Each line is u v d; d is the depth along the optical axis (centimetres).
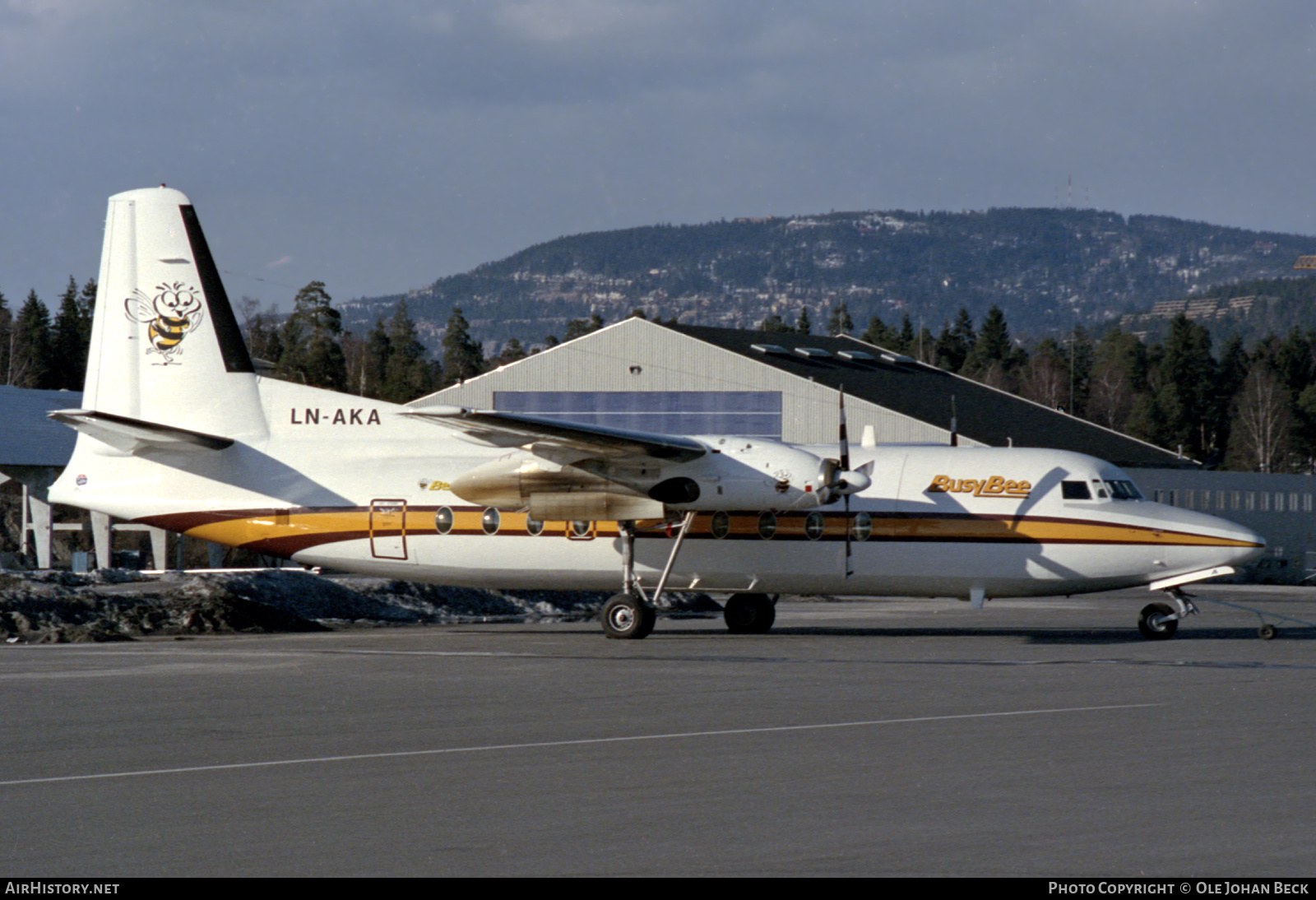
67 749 2841
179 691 3797
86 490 6134
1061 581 5578
